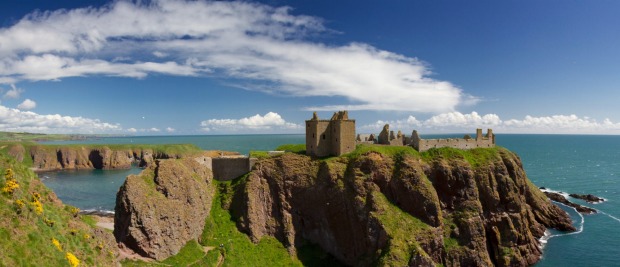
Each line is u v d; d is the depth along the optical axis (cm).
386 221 9425
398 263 8569
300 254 10075
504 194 11069
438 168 10631
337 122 10825
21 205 4153
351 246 9925
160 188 9156
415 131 11388
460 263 9675
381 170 10288
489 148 12012
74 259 4259
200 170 10800
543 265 10456
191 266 8400
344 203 10075
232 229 10088
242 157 11506
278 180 10781
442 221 9981
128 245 8175
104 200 18025
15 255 3638
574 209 15650
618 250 11338
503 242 10550
